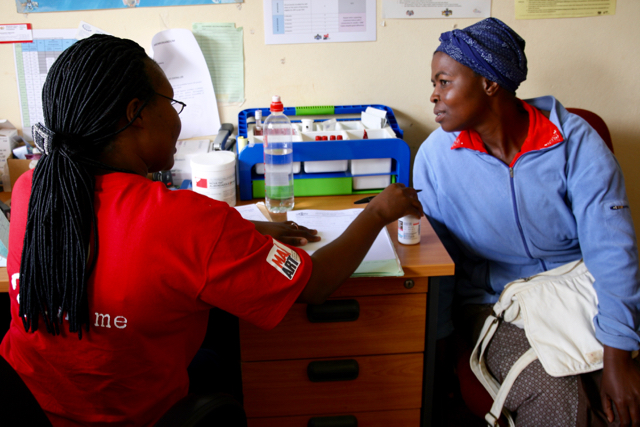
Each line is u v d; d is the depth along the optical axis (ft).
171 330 2.37
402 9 4.92
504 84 3.45
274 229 3.42
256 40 4.96
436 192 4.14
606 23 5.05
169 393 2.51
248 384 3.59
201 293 2.28
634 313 3.25
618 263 3.31
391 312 3.43
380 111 4.81
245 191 4.38
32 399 2.01
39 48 4.86
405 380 3.63
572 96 5.33
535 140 3.60
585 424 3.08
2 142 4.73
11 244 2.45
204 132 5.20
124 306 2.17
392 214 3.12
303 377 3.58
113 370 2.28
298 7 4.88
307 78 5.12
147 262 2.16
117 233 2.17
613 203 3.41
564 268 3.65
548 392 3.19
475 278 4.09
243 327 3.41
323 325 3.43
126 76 2.31
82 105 2.25
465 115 3.58
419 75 5.17
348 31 4.97
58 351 2.29
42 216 2.19
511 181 3.69
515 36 3.45
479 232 3.93
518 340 3.51
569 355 3.23
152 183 2.34
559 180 3.60
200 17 4.86
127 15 4.82
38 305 2.24
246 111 5.01
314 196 4.55
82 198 2.20
